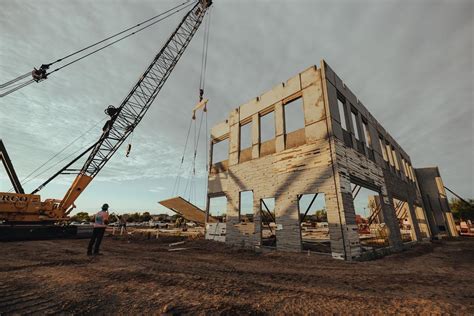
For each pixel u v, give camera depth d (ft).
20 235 52.08
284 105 41.42
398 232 42.55
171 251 34.37
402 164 63.77
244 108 49.26
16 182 57.00
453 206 124.98
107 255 27.61
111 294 12.95
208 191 53.67
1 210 49.88
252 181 42.06
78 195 61.31
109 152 64.75
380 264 25.22
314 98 35.32
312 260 26.61
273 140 40.50
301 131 36.22
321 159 32.04
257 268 21.61
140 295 12.85
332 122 32.35
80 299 12.10
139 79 64.44
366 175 37.88
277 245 34.42
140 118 66.39
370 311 11.05
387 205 42.34
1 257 25.55
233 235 42.96
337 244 27.94
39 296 12.50
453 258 30.66
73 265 20.84
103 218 28.71
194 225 131.23
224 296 12.84
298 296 13.14
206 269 20.47
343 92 39.42
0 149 55.31
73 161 59.67
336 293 13.88
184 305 11.37
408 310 11.19
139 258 25.96
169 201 50.19
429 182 80.89
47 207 56.29
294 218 33.24
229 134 51.98
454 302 12.55
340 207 28.58
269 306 11.49
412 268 23.08
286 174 36.24
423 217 67.67
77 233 61.82
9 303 11.46
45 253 29.04
